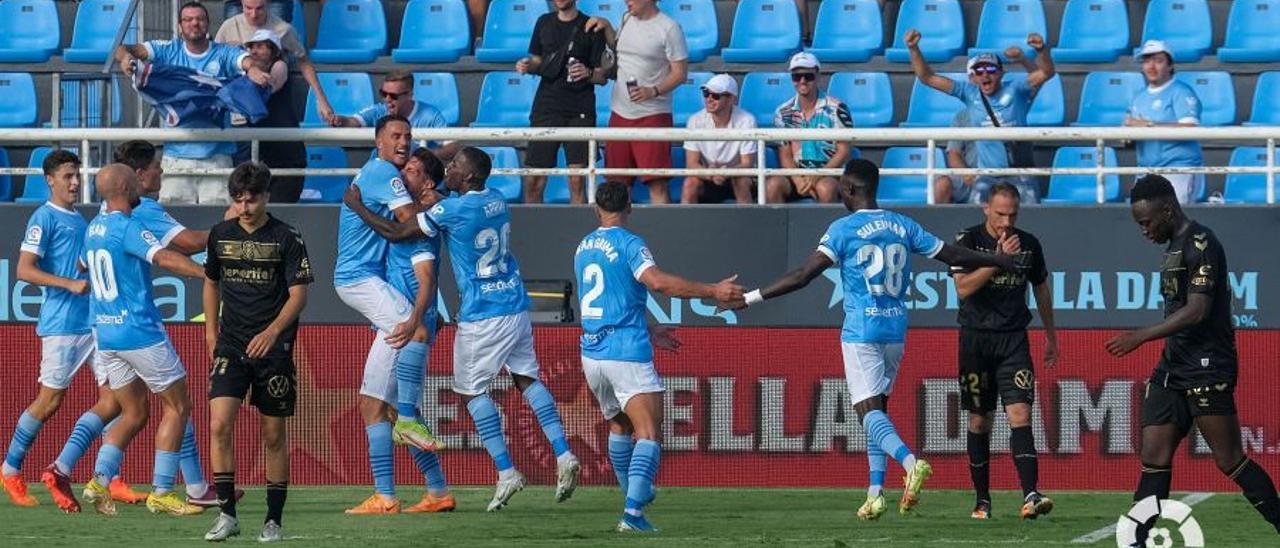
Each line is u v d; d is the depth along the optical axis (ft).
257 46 149.89
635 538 107.34
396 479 145.89
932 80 161.07
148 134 147.54
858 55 189.88
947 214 142.82
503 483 123.13
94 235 116.16
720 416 144.87
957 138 144.25
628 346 111.86
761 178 144.77
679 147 171.53
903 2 198.80
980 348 120.67
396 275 122.72
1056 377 142.92
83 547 103.09
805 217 143.43
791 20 197.36
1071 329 142.72
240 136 147.02
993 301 120.06
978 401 121.60
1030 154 156.35
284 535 108.37
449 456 145.79
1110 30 196.54
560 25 158.71
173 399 119.85
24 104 186.60
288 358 102.63
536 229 144.66
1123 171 143.43
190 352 145.28
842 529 113.19
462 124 189.47
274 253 101.81
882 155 177.37
